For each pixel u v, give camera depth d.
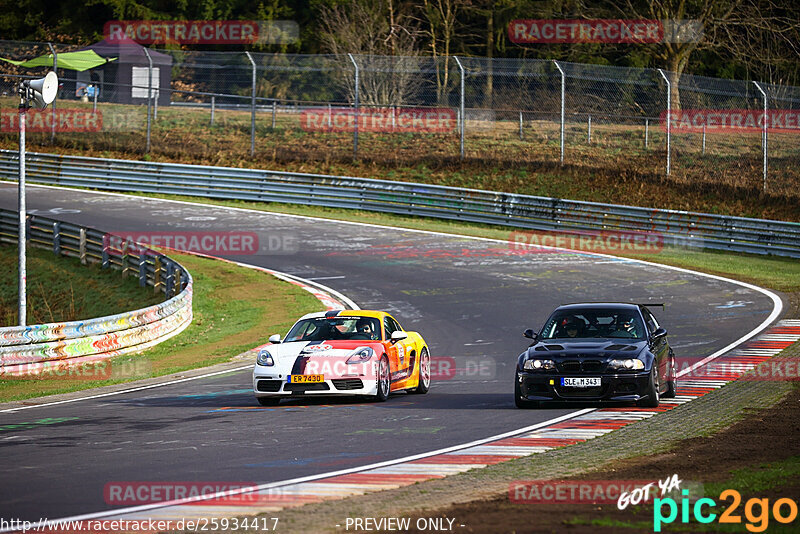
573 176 105.44
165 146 120.44
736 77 154.25
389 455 24.88
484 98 152.38
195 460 24.55
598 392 31.45
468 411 32.66
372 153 115.38
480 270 72.81
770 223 80.94
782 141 117.94
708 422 29.23
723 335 50.12
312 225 92.38
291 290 68.69
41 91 52.88
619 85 139.75
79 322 51.19
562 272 71.62
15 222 86.50
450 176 107.88
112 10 177.12
